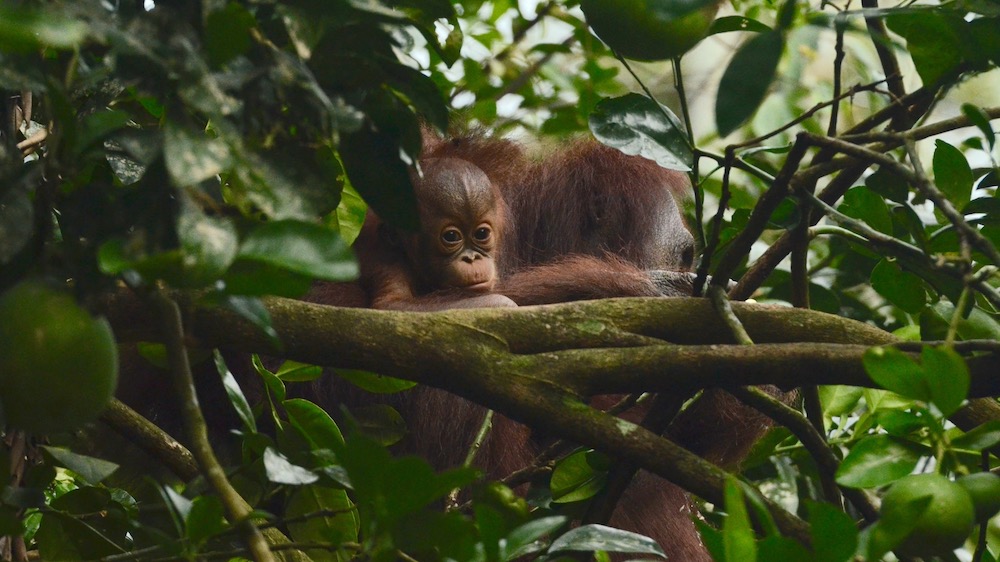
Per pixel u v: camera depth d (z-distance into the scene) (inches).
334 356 152.0
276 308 151.3
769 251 180.9
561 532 192.5
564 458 187.0
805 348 145.6
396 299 272.1
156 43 99.0
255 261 112.5
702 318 168.2
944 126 162.1
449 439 265.3
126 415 187.0
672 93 425.1
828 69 423.2
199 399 259.0
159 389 256.1
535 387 153.4
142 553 132.4
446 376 153.6
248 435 149.9
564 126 349.7
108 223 108.3
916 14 144.9
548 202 346.3
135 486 237.6
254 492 177.5
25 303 96.2
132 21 100.3
